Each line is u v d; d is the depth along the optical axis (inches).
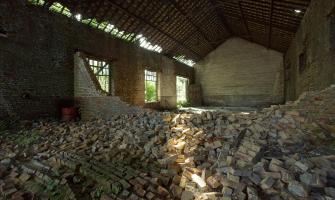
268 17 447.5
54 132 255.1
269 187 111.7
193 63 866.8
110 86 448.8
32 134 241.1
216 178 129.6
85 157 177.6
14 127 264.4
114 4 369.1
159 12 457.7
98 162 168.1
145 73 585.9
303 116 201.9
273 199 106.3
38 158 181.0
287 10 383.6
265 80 740.7
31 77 299.4
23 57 289.4
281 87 716.0
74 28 360.8
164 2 426.6
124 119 283.1
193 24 558.6
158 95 630.5
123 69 472.7
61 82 340.8
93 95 343.0
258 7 420.2
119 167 158.9
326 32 241.8
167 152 180.2
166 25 515.5
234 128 195.3
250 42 761.0
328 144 161.6
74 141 218.8
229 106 794.8
